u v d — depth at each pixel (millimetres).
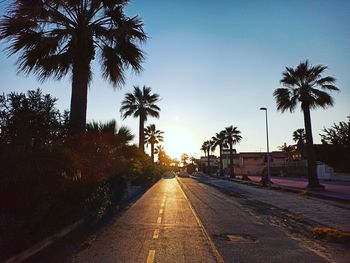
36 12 12930
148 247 9266
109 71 15359
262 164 103438
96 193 12352
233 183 51438
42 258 8008
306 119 34656
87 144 12125
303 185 42406
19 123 9102
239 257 8289
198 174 109875
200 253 8656
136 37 15195
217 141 89125
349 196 26062
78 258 8062
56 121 10461
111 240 10117
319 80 34250
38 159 7797
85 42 14078
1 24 12883
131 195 25594
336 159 45906
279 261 7961
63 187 8945
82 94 13984
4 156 7828
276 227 12859
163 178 77250
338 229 12500
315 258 8289
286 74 34938
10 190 8195
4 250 7320
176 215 15844
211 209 18469
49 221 9406
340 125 45594
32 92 9938
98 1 14414
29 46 13789
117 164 14133
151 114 43125
